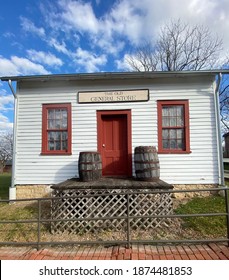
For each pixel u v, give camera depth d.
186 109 6.55
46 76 6.50
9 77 6.51
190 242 3.42
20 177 6.71
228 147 29.66
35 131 6.82
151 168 5.39
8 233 4.27
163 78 6.67
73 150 6.72
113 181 5.41
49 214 5.15
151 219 4.46
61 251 3.49
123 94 6.73
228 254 3.19
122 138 6.79
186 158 6.45
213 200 5.74
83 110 6.80
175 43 19.16
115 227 4.42
